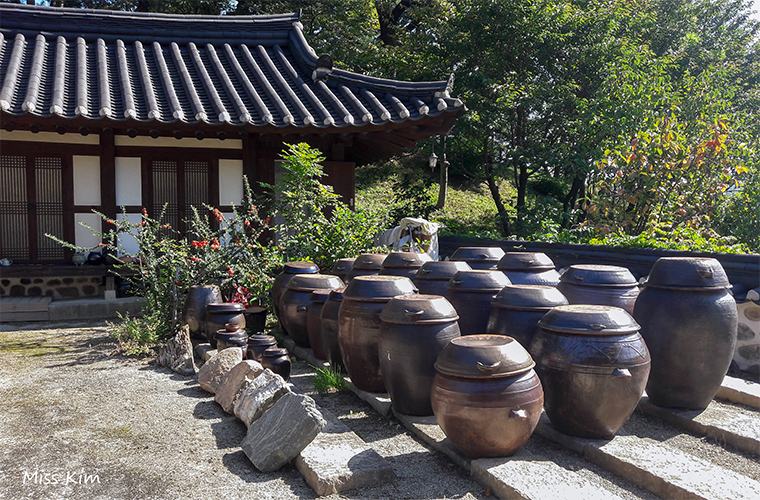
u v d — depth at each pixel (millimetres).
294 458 3475
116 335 6613
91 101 7582
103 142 8289
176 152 8586
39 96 7410
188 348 5590
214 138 8695
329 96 8547
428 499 3057
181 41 10055
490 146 14875
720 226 8969
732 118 10492
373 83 8703
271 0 17375
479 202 18547
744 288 5141
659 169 8484
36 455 3576
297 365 5766
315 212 7750
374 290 4496
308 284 5953
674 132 8711
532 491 2885
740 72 16266
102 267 8070
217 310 6156
